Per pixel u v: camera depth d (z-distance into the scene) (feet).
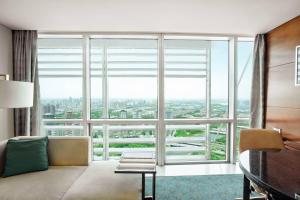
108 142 13.51
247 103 13.52
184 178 11.17
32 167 8.02
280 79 11.41
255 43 12.87
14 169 7.73
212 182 10.66
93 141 13.32
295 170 5.03
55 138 9.14
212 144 14.12
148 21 10.79
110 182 7.19
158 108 13.14
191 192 9.60
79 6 9.01
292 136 10.50
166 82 13.37
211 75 13.75
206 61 13.71
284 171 4.96
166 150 13.70
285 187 4.07
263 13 9.76
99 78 13.32
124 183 7.14
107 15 9.99
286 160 5.83
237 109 13.46
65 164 8.90
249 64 13.57
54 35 12.61
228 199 8.99
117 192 6.57
